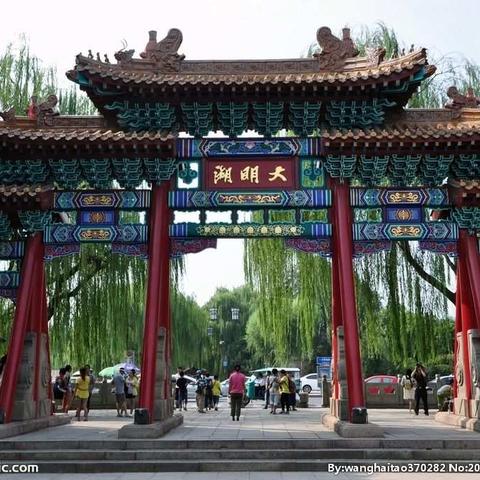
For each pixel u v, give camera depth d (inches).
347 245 777.6
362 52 1258.0
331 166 796.6
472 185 767.1
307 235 800.9
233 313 2805.1
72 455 624.1
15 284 805.9
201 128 839.1
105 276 1205.7
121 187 863.1
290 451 626.2
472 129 758.5
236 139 823.1
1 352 1184.8
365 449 634.2
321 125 850.8
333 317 832.3
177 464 597.0
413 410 1235.9
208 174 815.7
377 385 1395.2
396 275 1181.7
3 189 765.3
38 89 1245.1
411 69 792.9
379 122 836.6
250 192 805.9
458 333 853.2
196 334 2138.3
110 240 800.3
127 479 549.6
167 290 812.6
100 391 1320.1
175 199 805.9
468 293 810.2
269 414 1152.8
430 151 783.1
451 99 863.1
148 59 856.9
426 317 1180.5
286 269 1288.1
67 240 800.9
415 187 812.0
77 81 816.3
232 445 647.1
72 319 1191.6
